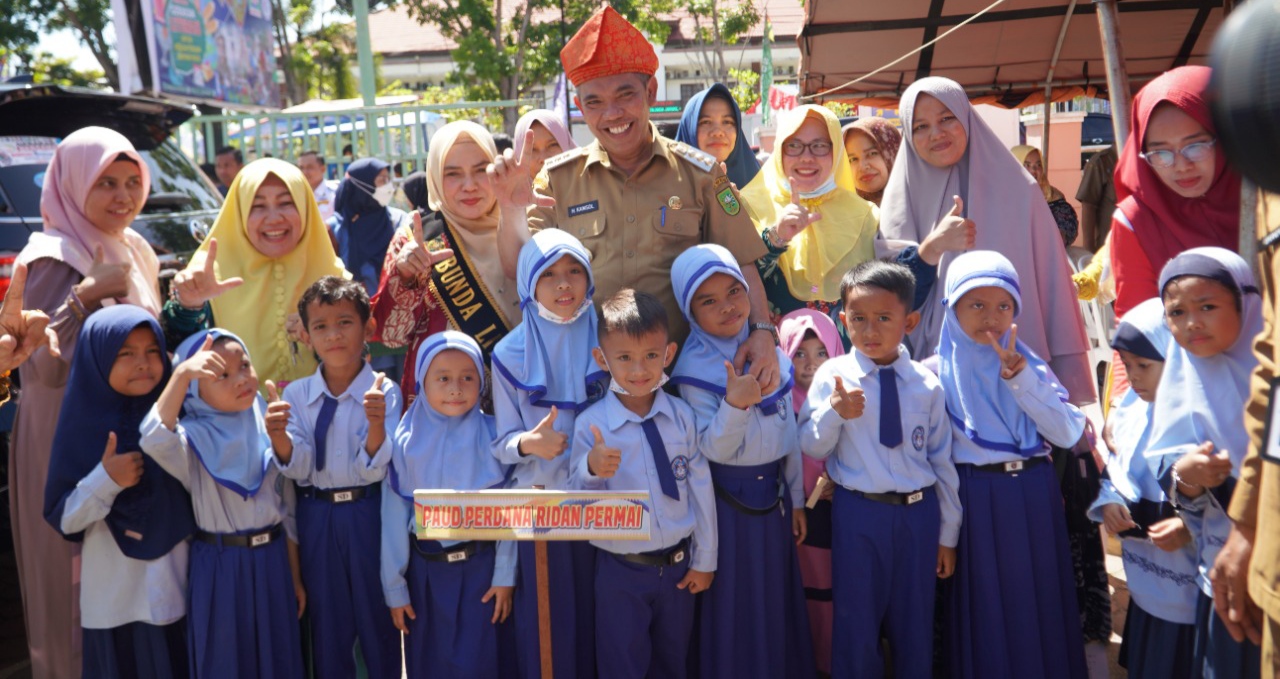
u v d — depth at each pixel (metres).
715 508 2.98
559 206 3.30
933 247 3.34
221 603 2.92
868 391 3.05
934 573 3.05
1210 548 2.57
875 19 6.84
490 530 2.56
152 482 2.90
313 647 3.11
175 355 3.02
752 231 3.26
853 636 3.04
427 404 3.04
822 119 3.84
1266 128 1.18
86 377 2.92
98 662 2.97
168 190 5.06
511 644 3.04
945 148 3.58
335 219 5.98
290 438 2.95
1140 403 2.90
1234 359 2.56
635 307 2.85
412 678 3.06
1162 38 7.28
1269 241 2.03
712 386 2.98
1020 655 3.06
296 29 26.53
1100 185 7.14
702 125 4.35
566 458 3.00
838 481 3.10
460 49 22.06
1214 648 2.53
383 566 3.03
